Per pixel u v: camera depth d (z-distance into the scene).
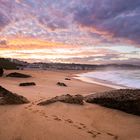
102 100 9.18
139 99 8.23
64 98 9.07
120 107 8.46
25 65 77.12
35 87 14.61
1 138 4.94
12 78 21.83
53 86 16.23
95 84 20.39
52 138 5.07
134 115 7.94
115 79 26.77
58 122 6.27
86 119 7.00
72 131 5.64
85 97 10.19
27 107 7.74
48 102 8.56
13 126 5.65
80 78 29.38
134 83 21.48
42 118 6.48
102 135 5.62
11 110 7.17
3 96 8.57
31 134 5.21
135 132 6.02
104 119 7.23
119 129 6.26
